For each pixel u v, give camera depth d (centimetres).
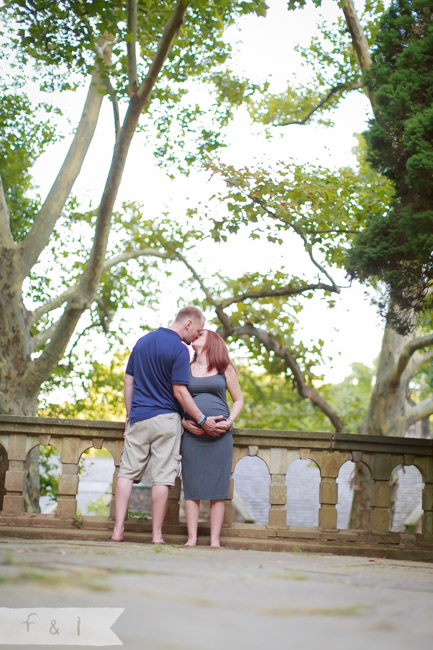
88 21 973
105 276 1731
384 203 1252
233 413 581
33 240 1269
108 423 657
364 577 242
